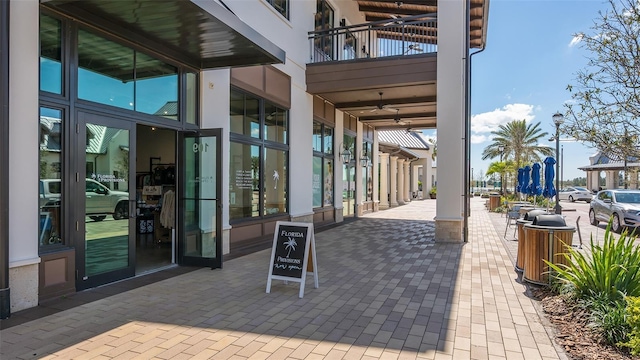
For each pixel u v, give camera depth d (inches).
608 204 557.3
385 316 181.8
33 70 184.4
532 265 227.8
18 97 178.7
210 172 277.7
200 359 139.3
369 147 740.7
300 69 454.0
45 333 159.5
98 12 209.9
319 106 511.8
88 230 219.3
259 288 226.2
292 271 215.8
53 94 198.4
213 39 249.8
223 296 210.7
